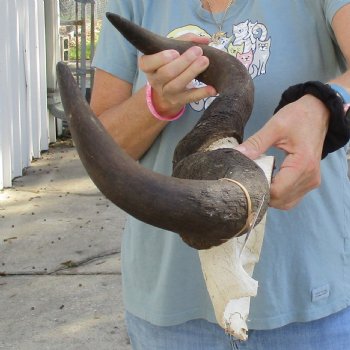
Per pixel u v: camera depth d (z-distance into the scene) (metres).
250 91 1.74
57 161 7.94
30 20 7.83
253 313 2.07
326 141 1.62
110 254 5.29
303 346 2.12
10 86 6.98
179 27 2.10
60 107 8.59
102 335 4.18
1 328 4.25
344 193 2.16
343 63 2.09
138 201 1.21
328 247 2.11
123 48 2.19
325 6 1.97
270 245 2.04
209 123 1.65
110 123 2.06
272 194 1.50
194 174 1.40
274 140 1.53
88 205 6.37
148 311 2.20
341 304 2.13
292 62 2.02
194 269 2.11
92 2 8.70
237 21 2.06
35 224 5.87
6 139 6.81
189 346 2.17
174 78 1.71
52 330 4.23
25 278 4.87
